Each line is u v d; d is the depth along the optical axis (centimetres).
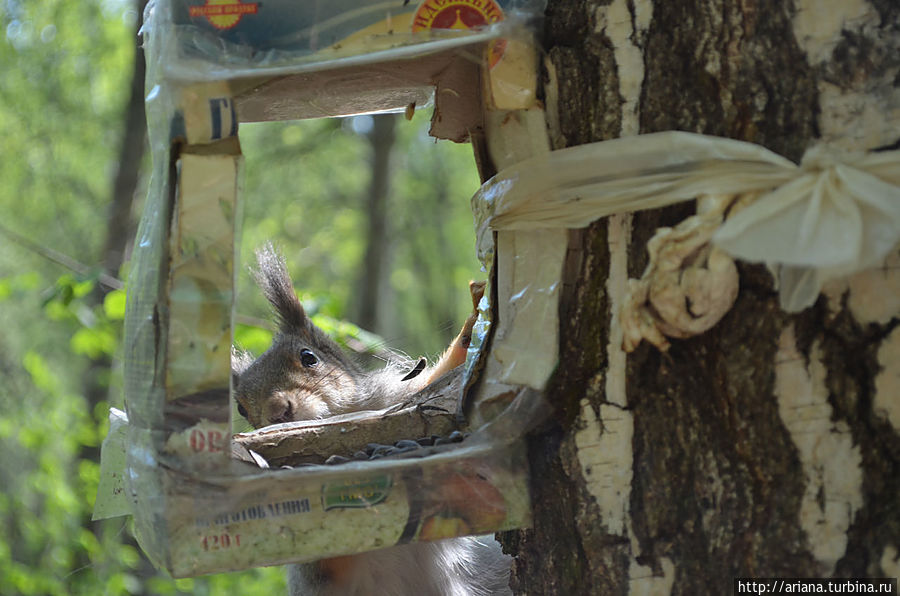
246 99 309
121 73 1756
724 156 224
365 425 297
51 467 1011
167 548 234
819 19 225
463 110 299
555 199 240
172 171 240
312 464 295
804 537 219
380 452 277
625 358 236
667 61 236
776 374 222
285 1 242
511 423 248
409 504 242
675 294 222
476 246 281
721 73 230
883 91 220
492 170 283
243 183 243
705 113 231
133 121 1245
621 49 239
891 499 215
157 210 249
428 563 423
